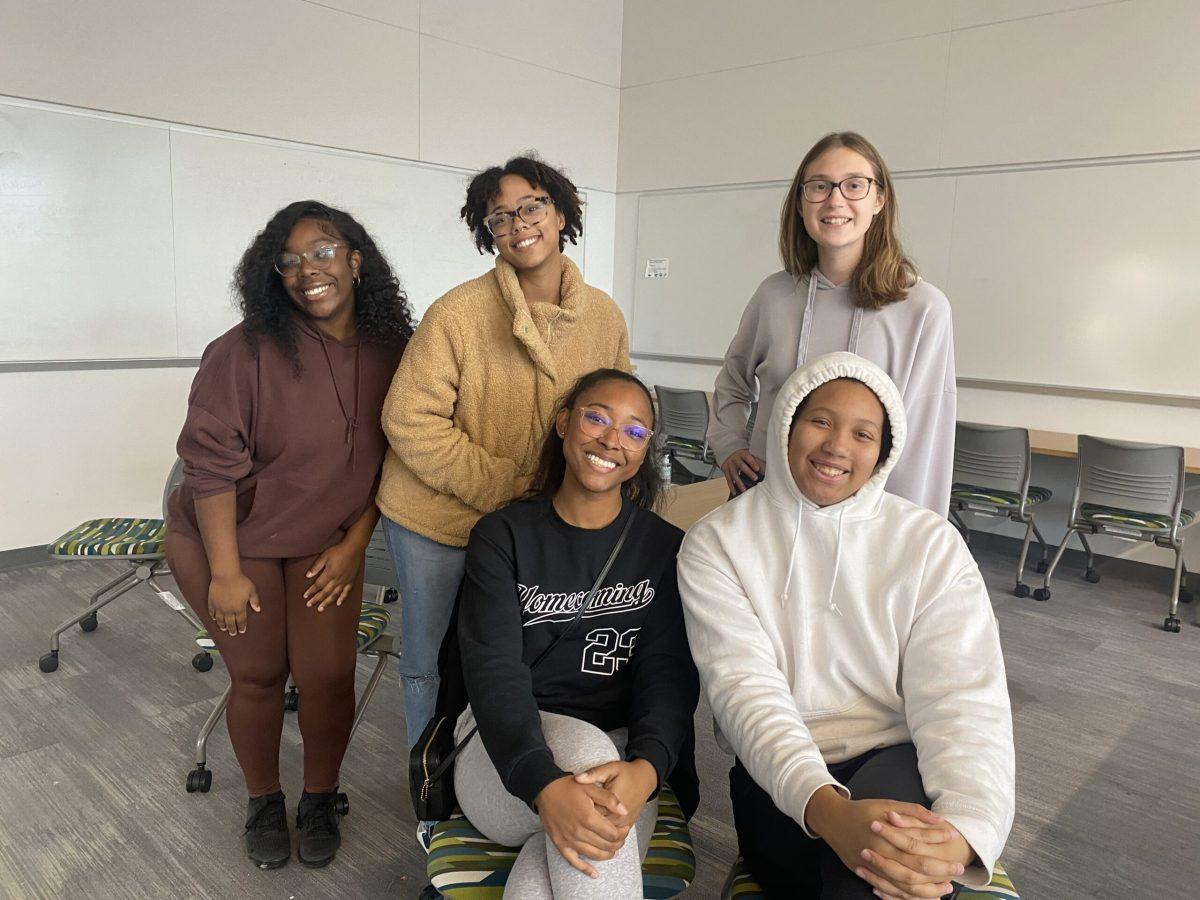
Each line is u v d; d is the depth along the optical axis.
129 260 4.36
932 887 1.07
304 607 1.99
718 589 1.46
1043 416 4.92
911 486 1.85
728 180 6.19
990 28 4.86
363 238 1.94
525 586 1.51
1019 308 4.93
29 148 3.97
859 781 1.28
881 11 5.29
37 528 4.32
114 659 3.24
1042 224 4.80
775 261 6.02
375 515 2.05
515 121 6.08
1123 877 2.13
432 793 1.43
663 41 6.45
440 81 5.59
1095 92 4.54
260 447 1.90
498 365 1.82
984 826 1.12
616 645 1.52
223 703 2.42
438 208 5.71
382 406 1.97
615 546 1.53
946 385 1.83
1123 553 4.75
